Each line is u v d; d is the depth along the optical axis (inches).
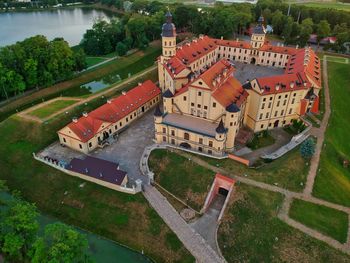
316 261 2485.2
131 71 6161.4
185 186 3100.4
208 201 2955.2
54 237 2071.9
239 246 2620.6
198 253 2593.5
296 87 3823.8
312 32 6820.9
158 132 3631.9
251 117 3956.7
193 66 4968.0
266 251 2571.4
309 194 2960.1
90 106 4360.2
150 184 3169.3
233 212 2824.8
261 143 3777.1
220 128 3240.7
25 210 2304.4
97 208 2987.2
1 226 2282.2
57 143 3784.5
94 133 3617.1
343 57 5979.3
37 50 4886.8
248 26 7524.6
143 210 2920.8
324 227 2691.9
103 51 6830.7
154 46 7170.3
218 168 3208.7
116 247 2736.2
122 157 3526.1
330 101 4392.2
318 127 3843.5
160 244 2696.9
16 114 4121.6
